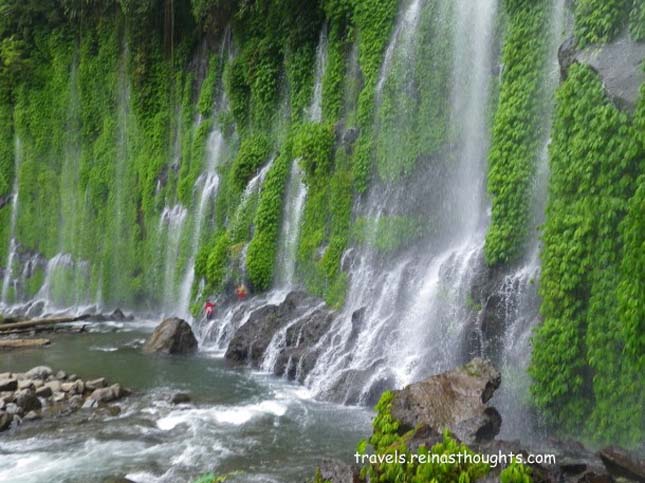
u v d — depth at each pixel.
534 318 11.68
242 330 18.27
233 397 13.88
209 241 25.06
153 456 10.33
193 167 27.11
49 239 34.16
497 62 14.94
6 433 11.48
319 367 15.24
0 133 36.91
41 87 35.81
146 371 16.42
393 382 13.26
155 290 27.75
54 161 34.94
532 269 12.16
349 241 18.67
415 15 17.86
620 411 9.53
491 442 8.44
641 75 9.77
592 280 10.09
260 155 23.75
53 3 34.84
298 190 21.36
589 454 9.90
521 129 12.78
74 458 10.28
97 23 33.28
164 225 28.05
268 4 23.98
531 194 12.52
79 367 16.92
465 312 13.25
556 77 12.43
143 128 30.47
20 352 19.08
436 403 9.67
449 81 16.53
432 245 16.42
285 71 23.69
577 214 10.41
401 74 17.80
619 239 9.68
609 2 10.52
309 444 10.78
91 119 33.22
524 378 11.36
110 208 31.28
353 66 20.19
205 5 25.73
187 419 12.19
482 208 15.15
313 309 18.02
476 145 15.53
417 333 14.38
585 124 10.40
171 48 29.55
